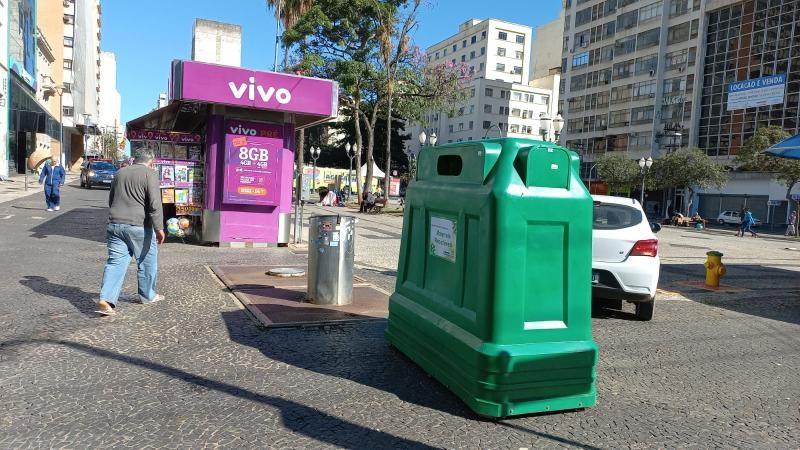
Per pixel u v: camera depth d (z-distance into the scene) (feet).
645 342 19.49
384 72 94.84
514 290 11.97
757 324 23.53
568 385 12.44
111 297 18.38
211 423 11.22
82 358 14.48
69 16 222.48
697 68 182.09
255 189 36.42
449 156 15.24
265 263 30.58
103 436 10.45
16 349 14.88
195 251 34.09
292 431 11.02
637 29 205.67
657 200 197.26
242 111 35.86
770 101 152.15
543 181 12.40
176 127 42.50
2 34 106.22
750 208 166.40
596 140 225.97
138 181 18.80
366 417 11.82
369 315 19.89
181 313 19.21
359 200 104.83
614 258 22.30
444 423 11.70
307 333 17.61
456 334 12.88
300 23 85.87
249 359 15.03
